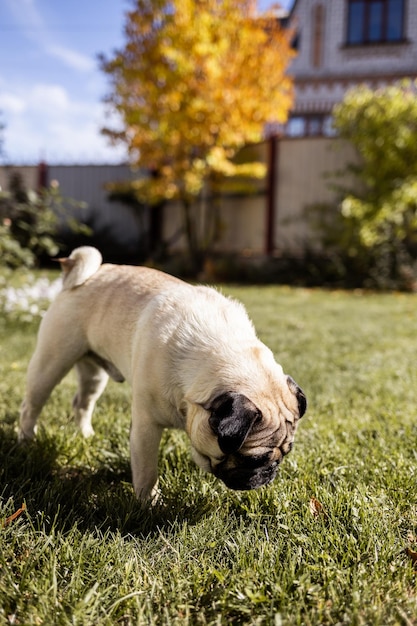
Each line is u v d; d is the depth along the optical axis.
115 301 1.00
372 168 4.35
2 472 0.94
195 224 5.20
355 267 4.38
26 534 0.76
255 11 4.74
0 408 1.34
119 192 5.40
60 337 1.04
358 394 1.52
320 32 7.79
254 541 0.78
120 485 0.97
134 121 4.62
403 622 0.63
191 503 0.90
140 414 0.88
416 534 0.82
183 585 0.69
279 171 4.86
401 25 7.56
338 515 0.84
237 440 0.69
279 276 4.66
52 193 2.68
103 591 0.66
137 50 4.64
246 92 4.68
